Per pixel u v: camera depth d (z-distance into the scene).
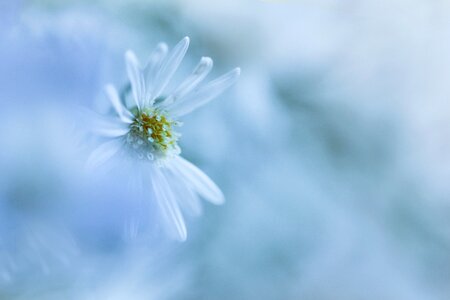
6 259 0.13
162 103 0.14
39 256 0.13
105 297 0.14
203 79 0.14
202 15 0.15
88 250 0.14
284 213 0.15
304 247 0.15
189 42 0.14
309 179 0.15
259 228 0.15
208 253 0.15
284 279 0.15
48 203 0.13
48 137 0.13
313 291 0.15
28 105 0.13
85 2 0.14
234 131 0.15
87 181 0.13
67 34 0.13
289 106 0.15
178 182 0.14
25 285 0.13
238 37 0.15
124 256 0.14
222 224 0.15
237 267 0.15
